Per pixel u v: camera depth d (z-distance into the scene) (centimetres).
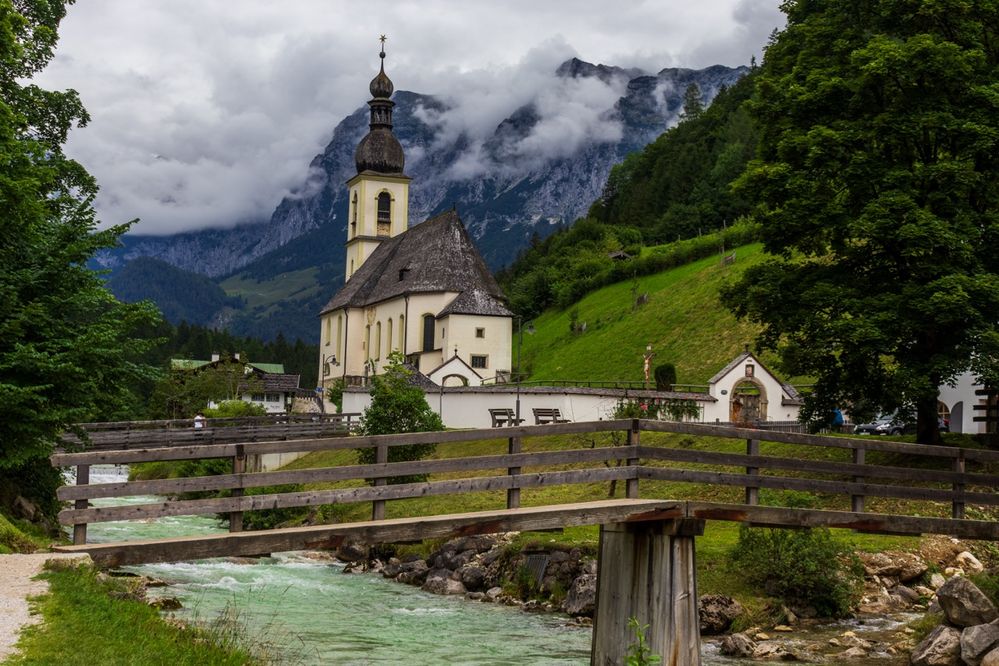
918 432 3922
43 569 1494
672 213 17662
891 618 2602
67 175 3791
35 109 4100
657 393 6575
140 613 1436
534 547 3241
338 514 4622
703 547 3055
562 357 11894
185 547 1586
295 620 2745
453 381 9125
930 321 3531
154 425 7494
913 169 3653
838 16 4216
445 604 3062
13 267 2908
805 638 2402
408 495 1762
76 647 1189
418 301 10556
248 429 7062
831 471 2123
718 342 9900
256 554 1617
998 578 2325
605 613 1884
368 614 2869
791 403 6706
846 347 3662
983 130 3531
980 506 3438
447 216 11200
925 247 3453
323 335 13338
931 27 3878
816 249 4062
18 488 3106
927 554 2995
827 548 2688
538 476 1864
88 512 1584
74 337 2877
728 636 2367
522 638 2544
